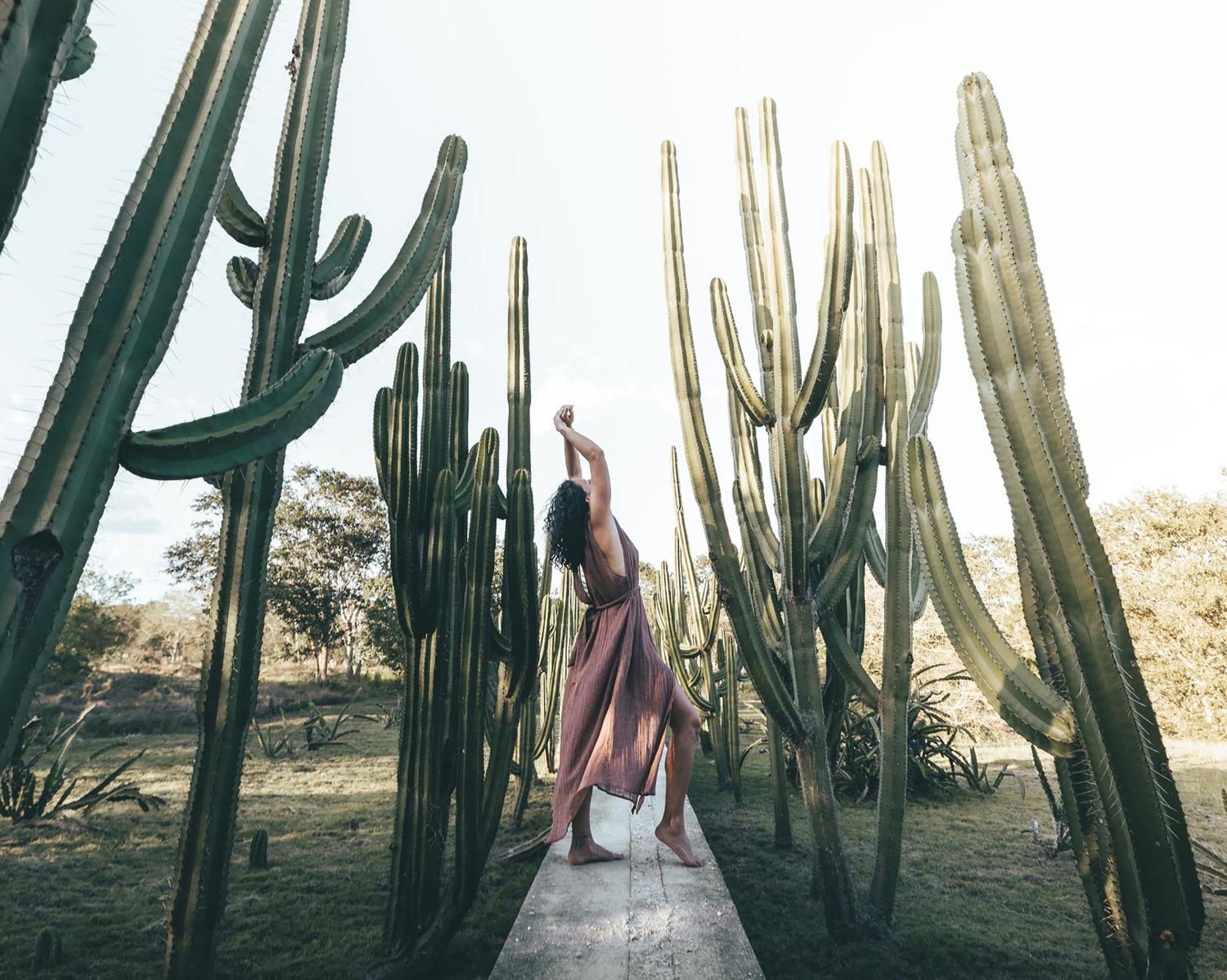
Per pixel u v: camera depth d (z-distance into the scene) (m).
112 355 0.91
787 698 2.41
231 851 1.25
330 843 3.76
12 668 0.79
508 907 2.73
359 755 7.18
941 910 2.62
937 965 2.13
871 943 2.29
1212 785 4.57
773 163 2.89
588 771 2.14
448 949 2.35
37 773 6.00
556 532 2.39
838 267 2.35
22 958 2.25
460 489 2.69
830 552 2.73
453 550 2.44
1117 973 1.82
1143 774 1.26
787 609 2.54
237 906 2.77
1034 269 1.51
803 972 2.11
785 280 2.72
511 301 3.04
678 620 6.23
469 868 2.21
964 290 1.75
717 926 1.88
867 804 4.60
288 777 5.79
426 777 2.31
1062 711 1.78
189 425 1.01
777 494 2.63
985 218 1.50
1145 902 1.29
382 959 2.22
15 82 0.76
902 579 2.46
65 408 0.88
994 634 1.88
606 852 2.48
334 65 1.60
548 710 5.61
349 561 18.56
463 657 2.32
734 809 4.47
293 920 2.62
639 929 1.87
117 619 15.29
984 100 1.65
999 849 3.45
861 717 5.10
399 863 2.29
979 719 7.31
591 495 2.34
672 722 2.44
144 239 0.97
